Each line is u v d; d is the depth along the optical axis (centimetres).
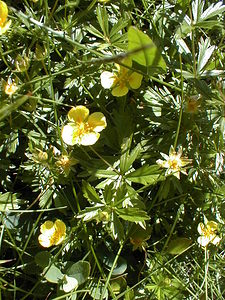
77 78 9
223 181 10
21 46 9
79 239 9
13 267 8
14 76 9
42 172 8
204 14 9
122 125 8
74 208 9
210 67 9
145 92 9
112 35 8
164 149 8
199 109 8
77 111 8
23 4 9
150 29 9
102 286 8
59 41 9
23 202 8
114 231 8
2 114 6
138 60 7
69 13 9
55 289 8
